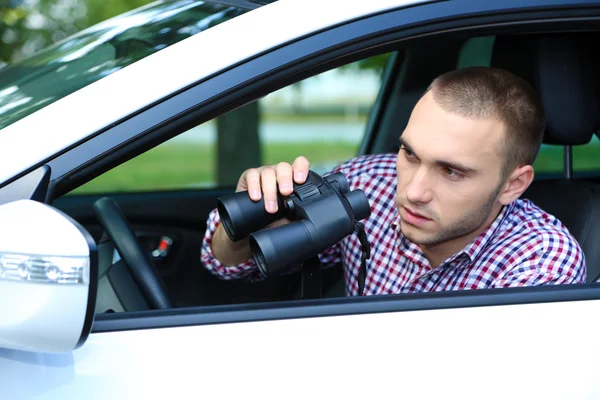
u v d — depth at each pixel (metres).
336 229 1.54
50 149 1.34
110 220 2.01
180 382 1.33
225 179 6.82
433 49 2.63
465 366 1.39
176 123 1.39
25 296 1.16
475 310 1.43
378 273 2.01
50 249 1.15
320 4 1.50
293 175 1.61
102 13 5.73
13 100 1.66
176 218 2.73
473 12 1.53
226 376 1.34
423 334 1.40
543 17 1.55
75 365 1.32
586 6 1.56
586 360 1.42
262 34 1.46
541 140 1.79
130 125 1.37
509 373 1.39
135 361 1.34
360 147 2.90
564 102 1.94
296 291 2.59
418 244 1.76
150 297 1.93
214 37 1.46
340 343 1.38
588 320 1.44
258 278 2.11
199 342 1.36
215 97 1.41
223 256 1.97
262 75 1.43
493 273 1.82
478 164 1.66
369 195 2.11
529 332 1.42
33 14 5.72
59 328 1.15
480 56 2.53
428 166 1.67
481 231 1.82
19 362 1.30
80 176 1.35
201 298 2.62
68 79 1.69
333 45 1.47
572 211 2.11
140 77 1.41
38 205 1.20
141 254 1.97
